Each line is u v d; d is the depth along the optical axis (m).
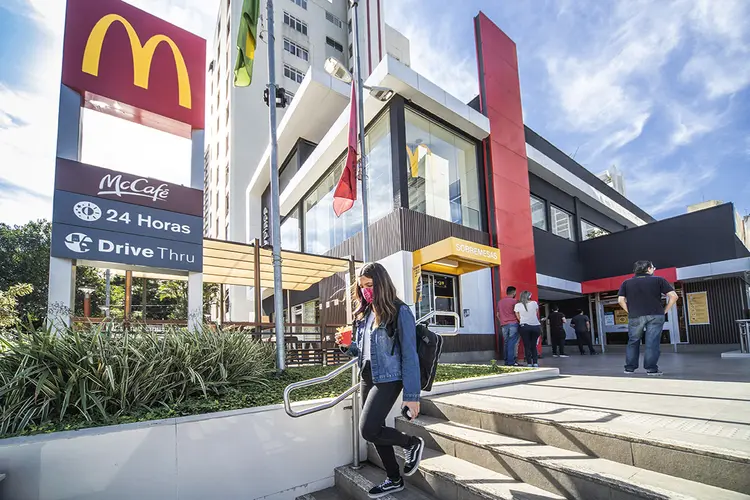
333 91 14.98
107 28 5.50
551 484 2.54
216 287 25.33
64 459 2.62
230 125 28.80
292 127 17.58
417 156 11.72
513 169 14.05
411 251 10.59
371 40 27.97
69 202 4.86
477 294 12.22
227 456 3.13
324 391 4.30
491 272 12.84
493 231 13.00
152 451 2.87
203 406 3.45
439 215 11.99
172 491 2.90
